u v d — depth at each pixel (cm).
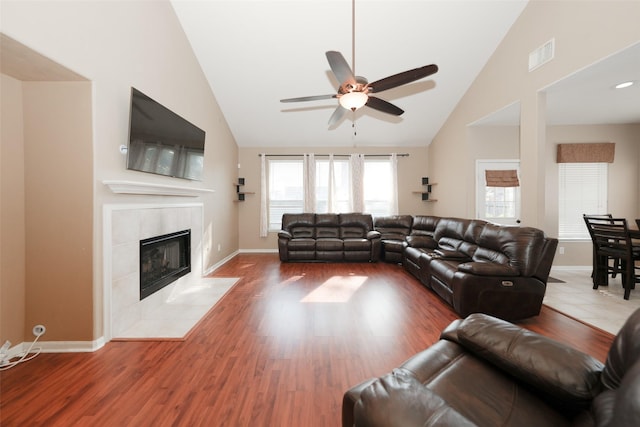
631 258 315
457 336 135
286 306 305
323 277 425
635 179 455
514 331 120
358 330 247
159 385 172
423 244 453
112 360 200
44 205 210
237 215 629
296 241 528
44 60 180
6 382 175
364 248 525
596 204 459
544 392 100
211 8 337
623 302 313
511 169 471
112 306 229
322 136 602
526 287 261
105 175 222
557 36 290
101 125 219
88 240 212
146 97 258
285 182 651
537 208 320
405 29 359
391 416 68
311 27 358
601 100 367
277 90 463
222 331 246
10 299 203
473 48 386
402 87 454
